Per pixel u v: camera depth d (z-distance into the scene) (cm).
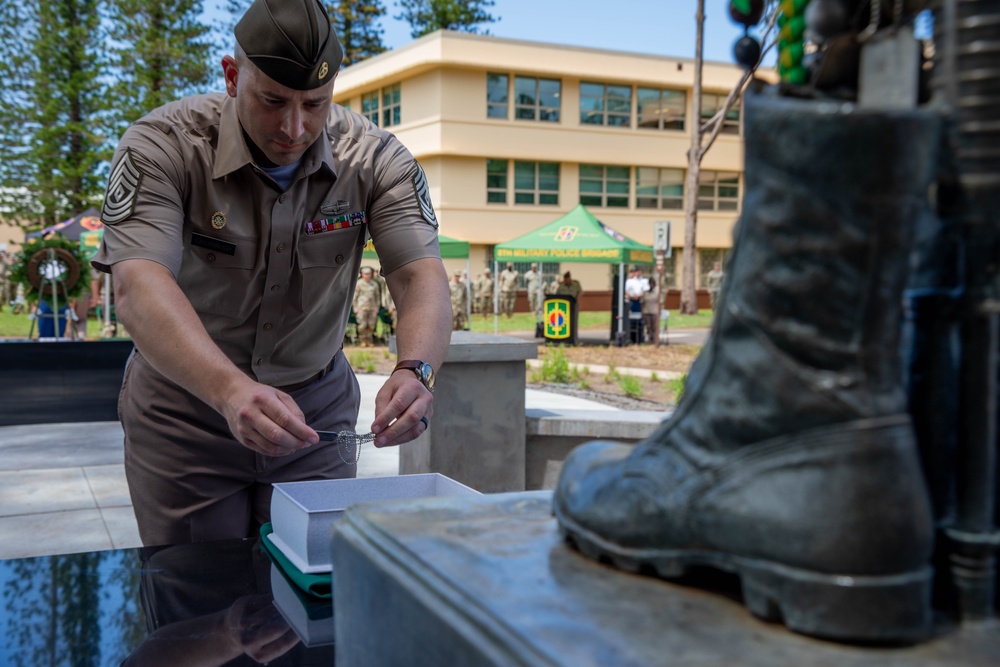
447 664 69
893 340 63
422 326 203
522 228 2917
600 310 3034
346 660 94
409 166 224
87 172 2408
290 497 149
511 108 2862
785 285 64
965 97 63
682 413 73
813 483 62
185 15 2419
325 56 177
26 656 112
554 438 455
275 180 197
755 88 70
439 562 78
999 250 63
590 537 78
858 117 59
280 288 205
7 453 569
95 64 2370
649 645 61
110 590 138
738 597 71
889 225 61
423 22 3800
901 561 61
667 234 1756
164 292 174
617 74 2956
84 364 696
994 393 65
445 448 429
